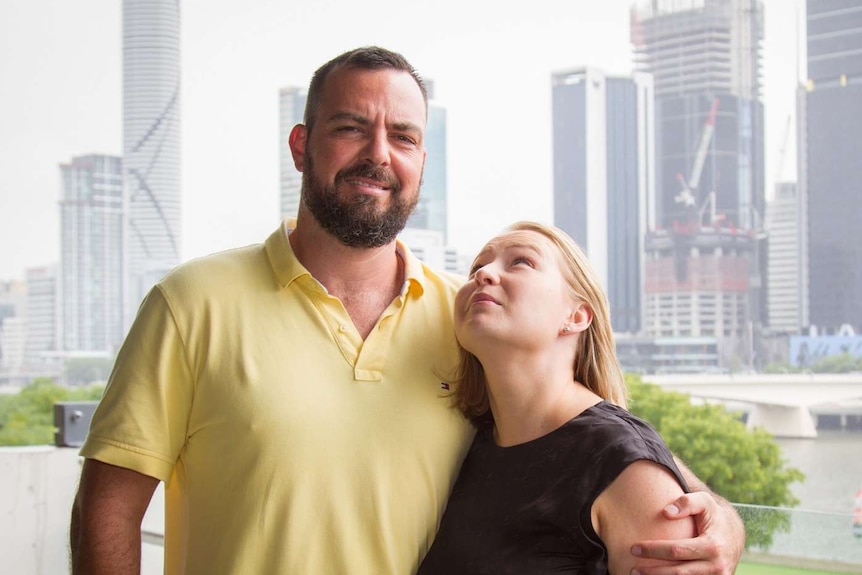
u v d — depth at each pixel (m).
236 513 1.20
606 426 1.11
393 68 1.32
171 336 1.25
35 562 3.85
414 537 1.24
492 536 1.14
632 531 1.05
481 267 1.26
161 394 1.24
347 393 1.25
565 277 1.24
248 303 1.28
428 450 1.26
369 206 1.28
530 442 1.18
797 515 1.63
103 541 1.23
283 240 1.33
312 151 1.32
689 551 1.00
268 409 1.21
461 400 1.30
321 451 1.21
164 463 1.25
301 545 1.19
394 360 1.29
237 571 1.18
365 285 1.34
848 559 1.59
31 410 14.59
